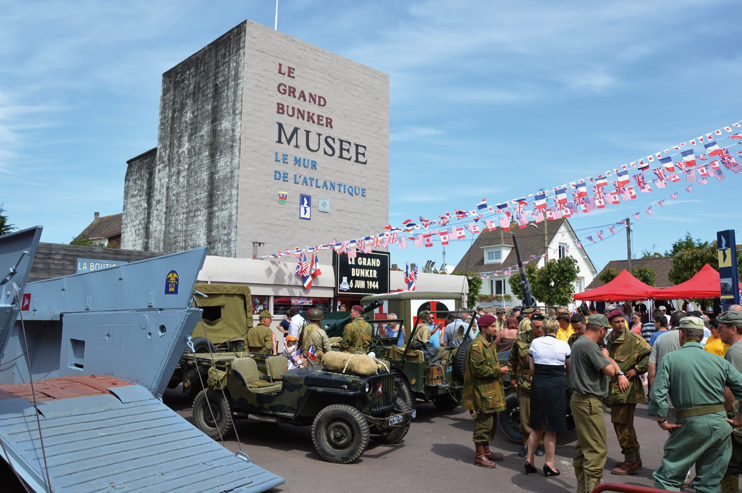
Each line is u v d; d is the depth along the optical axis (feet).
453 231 34.06
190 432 17.38
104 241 139.33
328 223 72.43
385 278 63.62
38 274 40.22
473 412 20.67
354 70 77.77
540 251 135.74
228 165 66.18
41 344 26.23
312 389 21.49
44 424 15.42
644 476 19.60
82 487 13.25
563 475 19.36
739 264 77.15
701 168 23.11
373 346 30.48
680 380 14.05
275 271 51.98
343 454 20.29
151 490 13.84
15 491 15.74
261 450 22.31
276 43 68.95
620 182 25.11
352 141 76.59
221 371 23.65
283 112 68.95
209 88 70.79
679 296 48.78
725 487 14.92
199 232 69.46
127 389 18.65
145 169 88.69
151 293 20.11
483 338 20.53
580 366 16.30
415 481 18.48
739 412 14.03
